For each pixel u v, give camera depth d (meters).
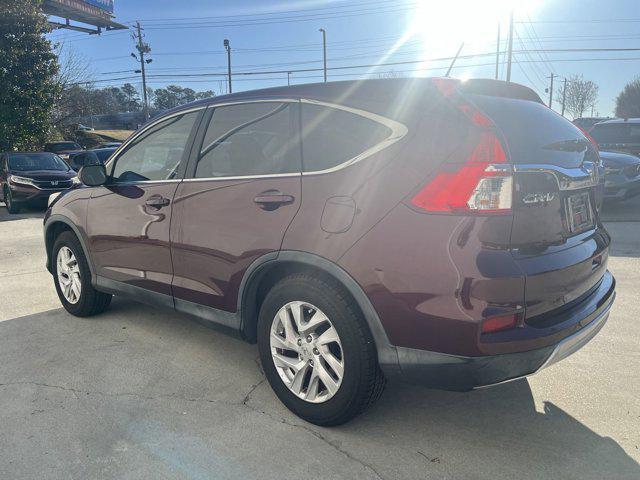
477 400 3.04
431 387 2.40
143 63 41.94
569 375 3.31
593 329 2.62
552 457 2.51
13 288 5.52
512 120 2.55
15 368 3.53
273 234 2.77
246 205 2.94
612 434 2.68
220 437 2.70
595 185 2.94
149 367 3.53
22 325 4.36
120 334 4.12
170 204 3.38
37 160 13.39
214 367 3.53
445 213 2.26
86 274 4.31
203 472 2.43
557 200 2.48
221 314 3.15
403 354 2.39
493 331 2.21
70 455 2.56
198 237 3.18
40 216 11.88
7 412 2.96
